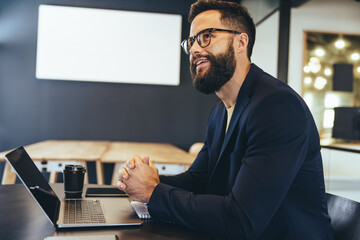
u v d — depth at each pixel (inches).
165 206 38.4
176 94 184.9
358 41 128.8
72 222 36.6
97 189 56.0
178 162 106.8
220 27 45.8
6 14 176.1
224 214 35.2
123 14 179.6
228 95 48.4
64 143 156.4
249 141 40.1
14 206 44.1
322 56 129.0
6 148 175.6
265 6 144.5
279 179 35.7
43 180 46.6
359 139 101.9
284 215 39.0
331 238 41.3
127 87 181.9
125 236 34.5
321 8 129.3
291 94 39.8
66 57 177.0
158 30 181.6
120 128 181.6
